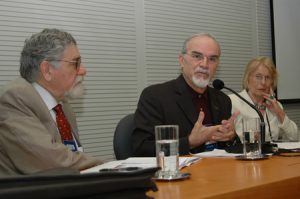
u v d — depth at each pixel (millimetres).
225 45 3504
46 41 1575
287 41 3877
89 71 2695
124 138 2072
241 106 2619
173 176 1056
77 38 2648
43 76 1593
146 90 2168
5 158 1423
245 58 3650
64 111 1801
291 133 2695
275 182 979
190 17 3270
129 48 2902
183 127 2078
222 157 1487
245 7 3674
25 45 1624
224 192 865
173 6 3162
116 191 677
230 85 3521
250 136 1468
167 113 2076
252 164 1296
